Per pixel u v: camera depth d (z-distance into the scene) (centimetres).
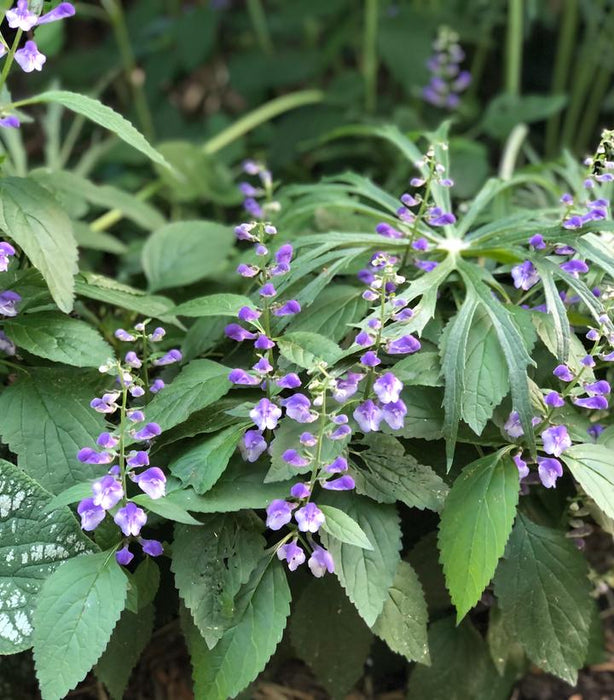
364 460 38
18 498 37
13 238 39
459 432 39
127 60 89
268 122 93
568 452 38
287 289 44
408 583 39
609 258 39
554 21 95
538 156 91
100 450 39
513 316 39
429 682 44
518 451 39
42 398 40
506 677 46
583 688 49
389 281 39
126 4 109
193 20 92
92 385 43
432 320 41
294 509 36
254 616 36
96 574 35
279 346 37
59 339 39
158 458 39
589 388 37
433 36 88
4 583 37
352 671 43
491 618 44
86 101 40
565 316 38
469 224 46
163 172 72
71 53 98
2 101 42
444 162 49
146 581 38
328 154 81
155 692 48
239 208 80
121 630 39
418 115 86
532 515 43
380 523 37
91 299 50
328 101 84
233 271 56
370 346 37
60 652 33
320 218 52
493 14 89
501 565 40
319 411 37
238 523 38
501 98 80
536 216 46
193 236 55
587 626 40
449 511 37
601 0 87
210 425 38
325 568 37
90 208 74
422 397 39
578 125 95
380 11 93
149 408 38
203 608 36
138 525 34
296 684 49
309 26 96
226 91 105
